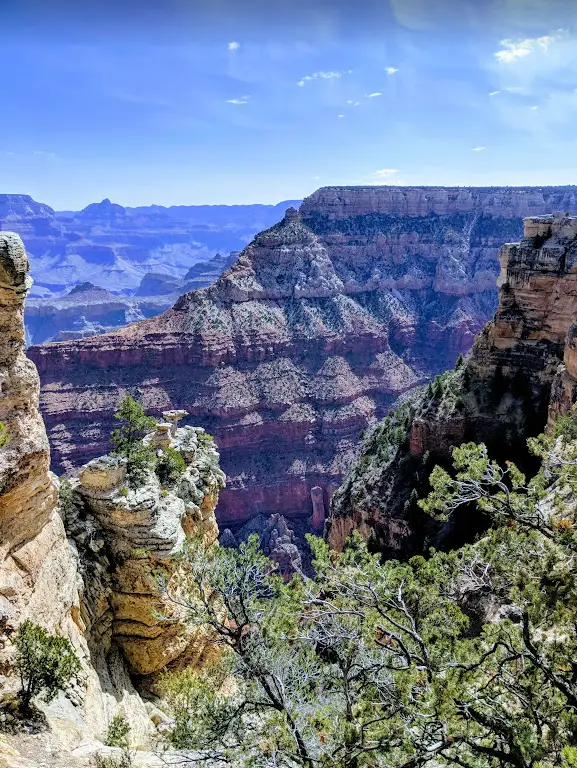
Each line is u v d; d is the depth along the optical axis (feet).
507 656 63.98
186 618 79.46
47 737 71.77
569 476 71.87
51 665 75.72
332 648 70.90
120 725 79.92
